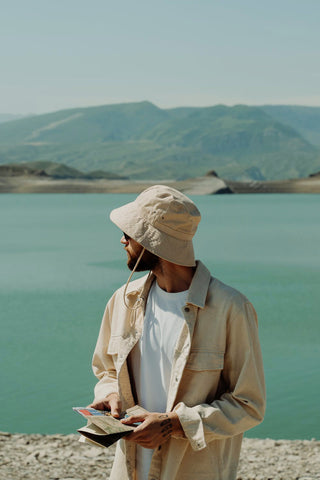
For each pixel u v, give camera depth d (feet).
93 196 591.37
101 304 58.59
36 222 209.77
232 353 7.11
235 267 88.99
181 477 6.89
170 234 7.13
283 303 58.65
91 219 227.81
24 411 27.30
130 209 7.42
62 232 164.25
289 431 24.40
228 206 364.38
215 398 7.22
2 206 362.33
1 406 27.96
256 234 153.89
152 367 7.34
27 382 32.30
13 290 68.49
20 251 115.44
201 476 6.87
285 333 44.52
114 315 7.89
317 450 17.87
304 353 38.19
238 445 7.38
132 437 6.56
